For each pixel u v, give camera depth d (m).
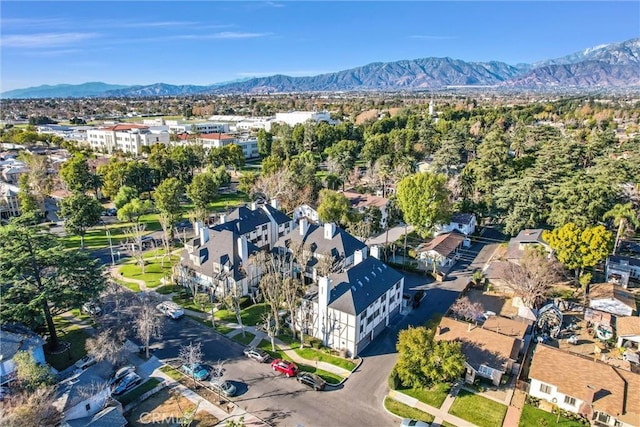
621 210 68.94
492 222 93.62
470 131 165.62
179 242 84.75
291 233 69.06
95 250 80.44
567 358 40.44
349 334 46.03
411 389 40.88
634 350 45.94
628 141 118.44
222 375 43.03
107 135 187.75
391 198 95.94
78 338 49.72
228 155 141.12
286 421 36.66
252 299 58.84
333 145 154.00
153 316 48.12
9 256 43.66
